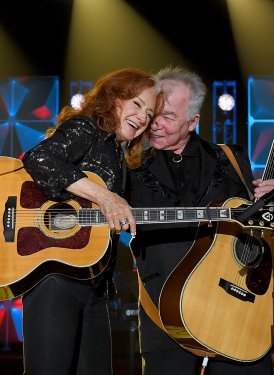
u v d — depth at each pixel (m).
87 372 3.35
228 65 9.20
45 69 9.34
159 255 3.69
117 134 3.49
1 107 9.77
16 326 9.01
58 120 3.54
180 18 8.98
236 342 3.48
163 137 3.78
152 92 3.50
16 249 3.31
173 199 3.76
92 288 3.34
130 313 7.23
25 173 3.40
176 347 3.63
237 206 3.49
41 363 3.20
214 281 3.51
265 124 9.55
